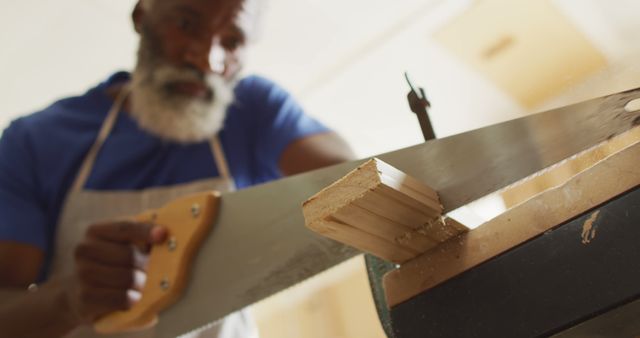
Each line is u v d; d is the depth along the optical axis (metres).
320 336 2.75
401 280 0.56
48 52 2.21
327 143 1.27
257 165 1.30
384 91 2.49
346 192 0.48
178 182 1.19
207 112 1.19
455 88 2.33
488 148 0.58
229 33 1.30
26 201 1.12
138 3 1.36
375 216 0.50
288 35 2.29
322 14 2.22
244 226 0.83
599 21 1.93
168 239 0.86
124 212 1.11
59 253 1.08
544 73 1.99
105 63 2.30
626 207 0.46
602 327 0.49
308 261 0.74
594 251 0.46
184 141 1.22
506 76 2.14
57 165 1.18
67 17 2.10
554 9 1.89
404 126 2.60
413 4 2.17
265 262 0.79
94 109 1.31
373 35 2.29
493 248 0.51
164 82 1.18
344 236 0.51
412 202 0.50
